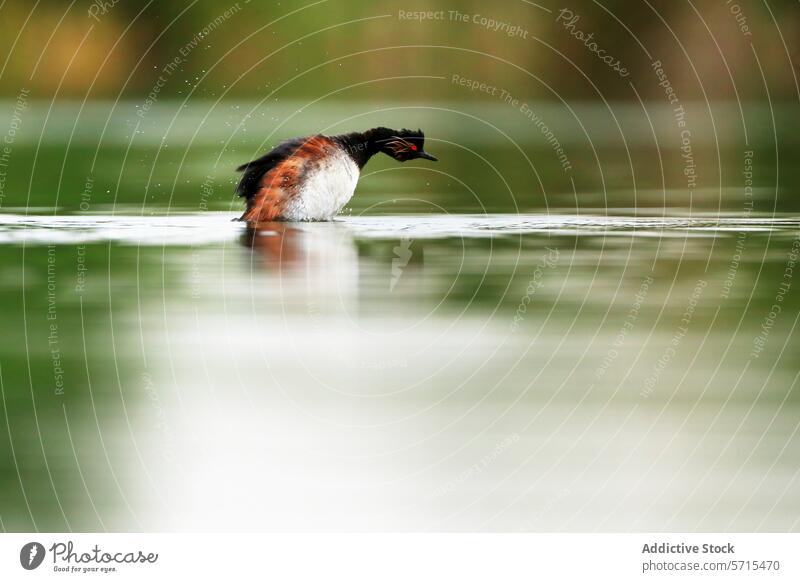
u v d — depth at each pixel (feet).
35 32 556.10
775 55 582.35
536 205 246.27
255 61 549.13
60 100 557.74
